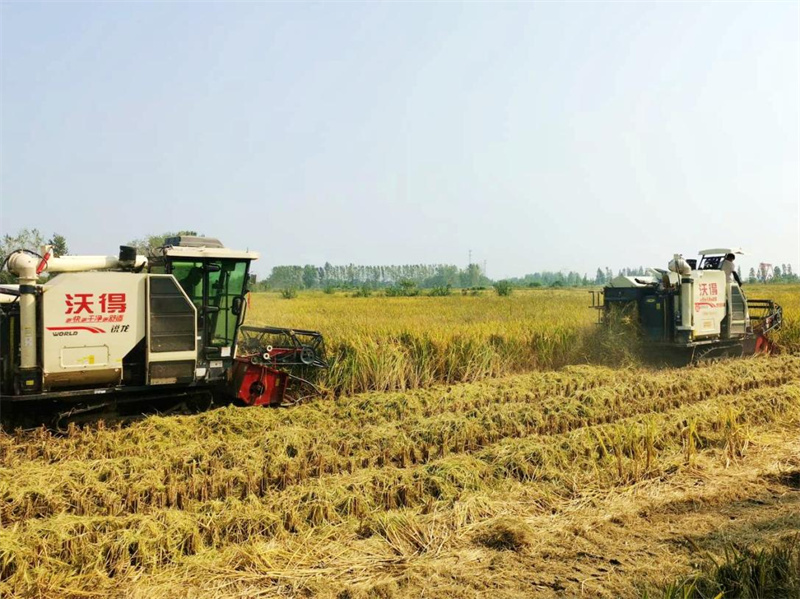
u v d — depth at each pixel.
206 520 5.66
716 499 6.64
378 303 35.62
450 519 6.01
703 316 15.71
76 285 8.60
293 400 11.40
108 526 5.47
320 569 5.12
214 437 8.78
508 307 28.78
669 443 8.24
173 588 4.80
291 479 6.81
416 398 11.25
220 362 10.12
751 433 8.88
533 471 7.19
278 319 19.83
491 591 4.81
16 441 8.30
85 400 8.95
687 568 5.12
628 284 16.34
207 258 9.91
